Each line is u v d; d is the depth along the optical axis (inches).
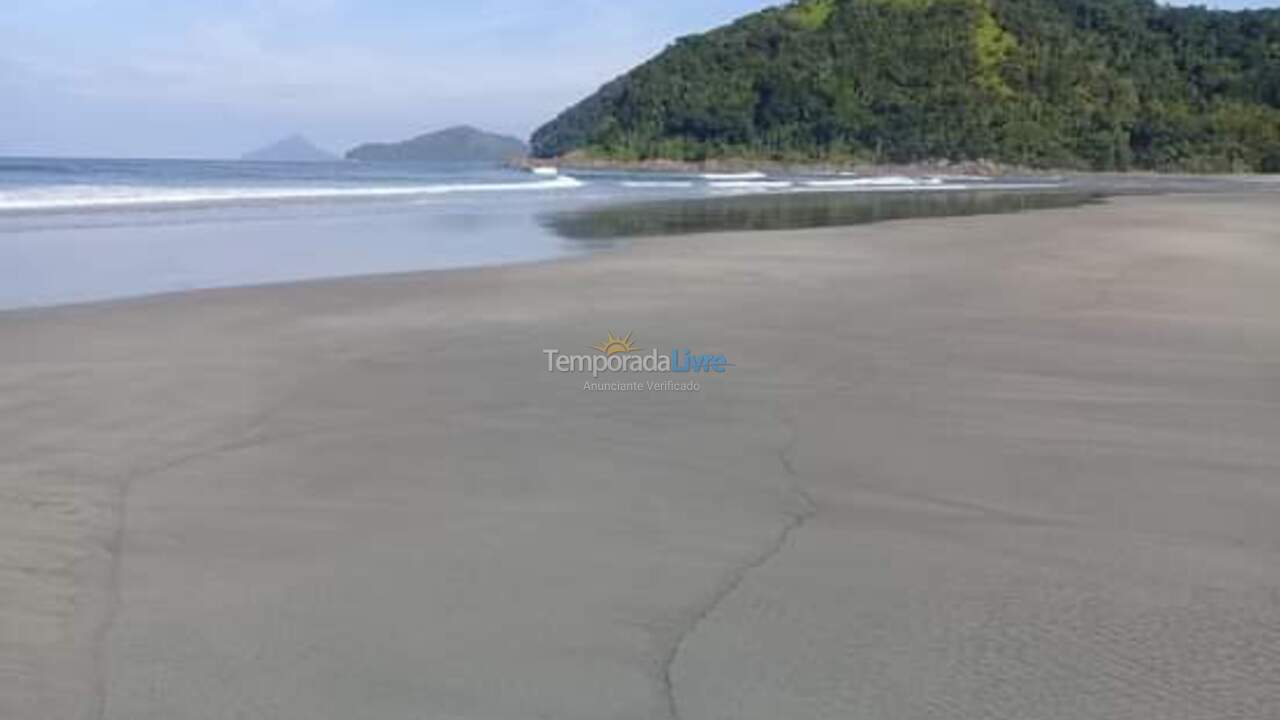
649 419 275.7
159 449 243.0
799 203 1470.2
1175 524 202.8
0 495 210.4
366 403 287.7
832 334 396.5
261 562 179.9
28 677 140.8
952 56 5002.5
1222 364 349.1
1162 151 4643.2
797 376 326.0
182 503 207.6
